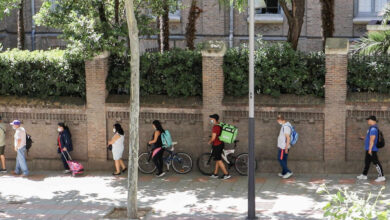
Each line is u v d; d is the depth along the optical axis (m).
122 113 16.88
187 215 12.81
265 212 12.78
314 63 16.05
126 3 12.14
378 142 14.90
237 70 16.16
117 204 13.94
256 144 16.38
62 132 16.80
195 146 16.72
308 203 13.41
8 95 17.72
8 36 24.73
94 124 17.03
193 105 16.44
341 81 15.61
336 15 24.22
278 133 16.22
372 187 14.53
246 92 16.25
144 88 16.91
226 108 16.27
